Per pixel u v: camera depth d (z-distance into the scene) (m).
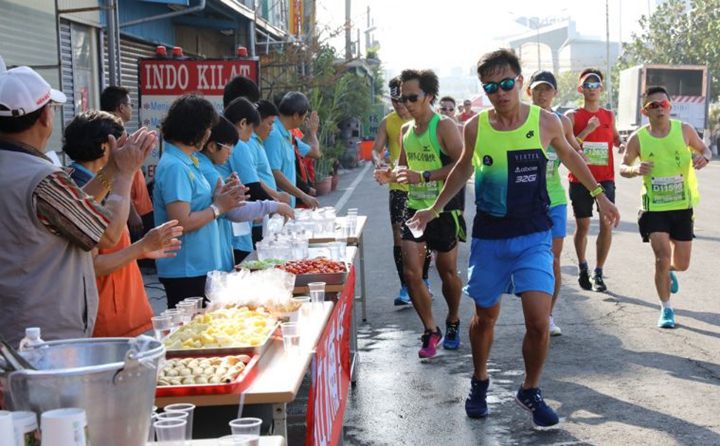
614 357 7.50
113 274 4.86
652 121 8.59
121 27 13.98
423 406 6.47
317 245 7.71
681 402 6.31
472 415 6.16
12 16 10.91
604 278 11.09
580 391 6.62
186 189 5.70
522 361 7.50
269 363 4.03
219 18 20.19
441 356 7.84
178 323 4.64
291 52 24.05
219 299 5.04
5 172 3.66
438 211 6.29
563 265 12.11
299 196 9.45
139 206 9.20
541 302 5.75
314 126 11.53
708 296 9.88
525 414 6.21
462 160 6.09
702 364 7.25
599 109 10.01
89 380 2.48
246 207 6.48
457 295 8.00
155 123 13.30
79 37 13.55
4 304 3.67
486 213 5.94
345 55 32.34
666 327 8.47
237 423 3.14
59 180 3.66
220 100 13.33
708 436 5.65
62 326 3.73
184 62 13.27
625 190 24.11
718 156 41.81
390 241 15.16
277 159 9.32
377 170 8.16
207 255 5.91
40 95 3.73
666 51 58.09
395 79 10.07
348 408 6.45
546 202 5.91
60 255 3.73
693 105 38.09
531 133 5.82
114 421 2.53
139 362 2.57
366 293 10.77
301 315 4.91
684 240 8.71
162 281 5.95
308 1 31.28
